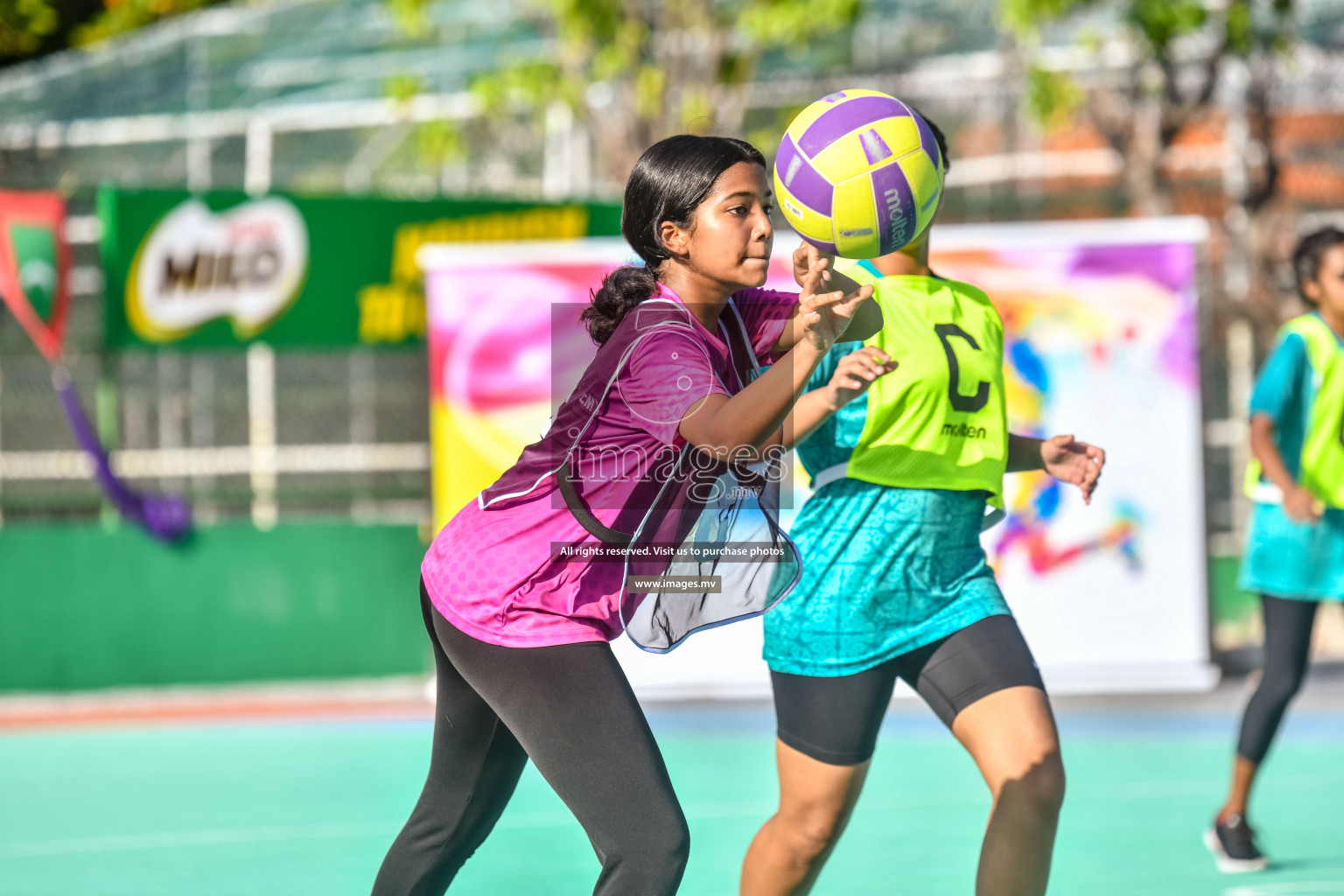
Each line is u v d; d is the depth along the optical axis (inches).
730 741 789.2
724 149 277.1
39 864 534.6
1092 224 888.3
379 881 304.2
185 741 828.0
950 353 334.3
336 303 968.9
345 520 1000.9
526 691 270.5
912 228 307.1
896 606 329.7
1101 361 879.1
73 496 1016.2
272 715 911.7
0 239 932.0
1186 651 876.0
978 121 1229.7
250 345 961.5
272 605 989.8
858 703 331.0
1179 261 877.8
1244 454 1161.4
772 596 289.7
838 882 484.1
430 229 979.3
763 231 275.6
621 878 261.7
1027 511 879.1
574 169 1268.5
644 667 880.9
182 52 1360.7
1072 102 1096.8
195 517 1046.4
